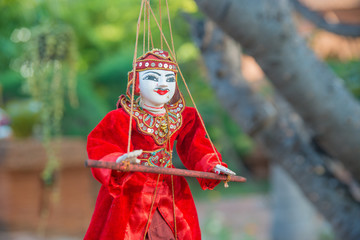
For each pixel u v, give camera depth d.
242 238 14.10
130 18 20.34
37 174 9.75
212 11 4.89
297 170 6.57
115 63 18.70
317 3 11.52
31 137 10.93
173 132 3.18
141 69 3.04
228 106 6.98
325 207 6.40
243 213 18.11
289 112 6.89
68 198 10.26
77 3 20.12
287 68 5.14
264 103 6.77
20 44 15.37
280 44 5.00
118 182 2.93
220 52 7.19
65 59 8.20
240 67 7.35
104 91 18.77
